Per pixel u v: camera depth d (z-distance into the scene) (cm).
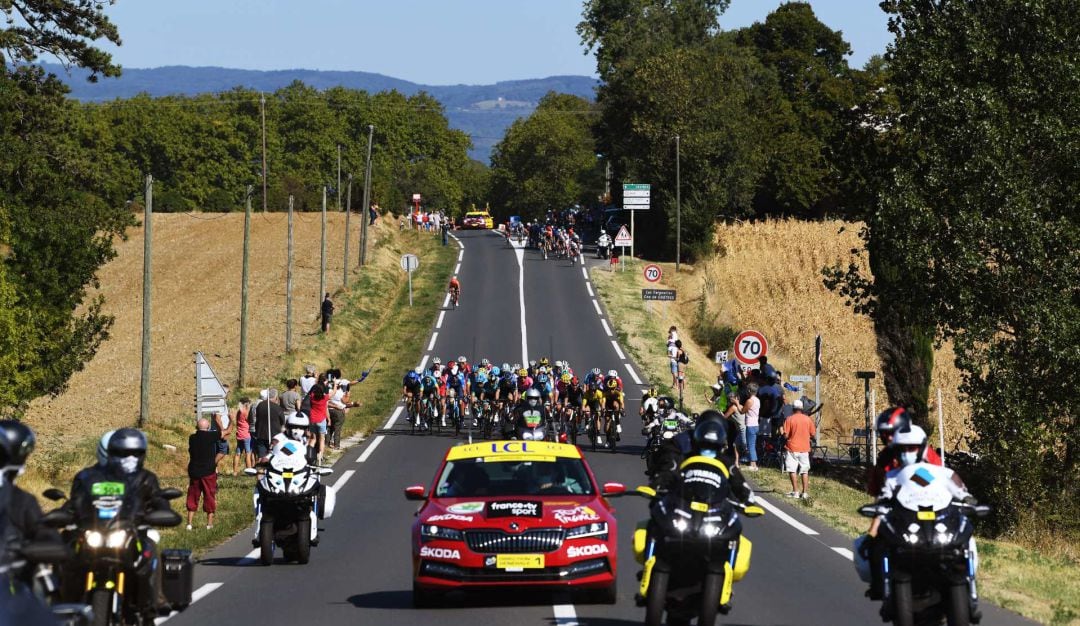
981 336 5194
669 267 16325
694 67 18250
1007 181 5219
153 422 7531
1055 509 5031
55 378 7038
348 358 10962
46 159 8350
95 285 7588
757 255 15412
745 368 7062
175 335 11881
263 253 16775
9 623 1280
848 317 12925
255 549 3578
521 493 2703
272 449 3322
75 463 6178
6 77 8338
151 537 1953
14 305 5984
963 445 8525
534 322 12575
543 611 2534
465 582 2520
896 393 9606
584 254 17650
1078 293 5231
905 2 5941
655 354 11306
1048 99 5450
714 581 2070
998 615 2475
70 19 8944
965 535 1912
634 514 4316
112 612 1798
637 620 2417
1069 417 5128
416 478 5550
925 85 5662
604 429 6775
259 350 10888
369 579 3031
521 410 4419
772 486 5159
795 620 2384
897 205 5481
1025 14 5478
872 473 2089
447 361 10750
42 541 1445
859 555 2066
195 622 2439
